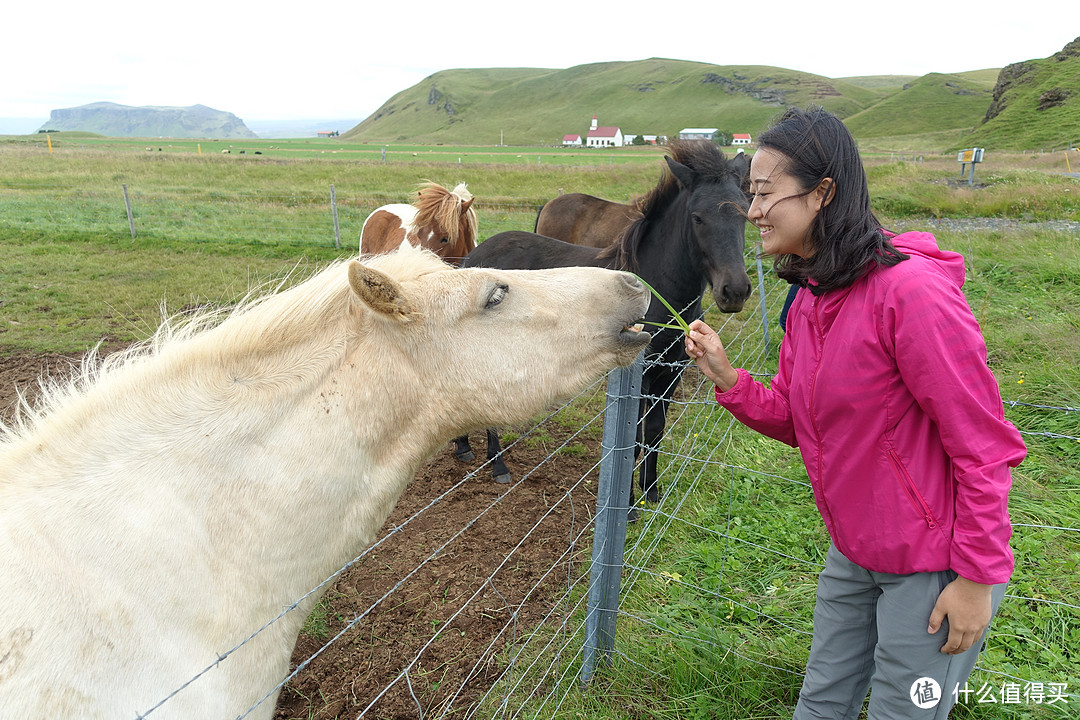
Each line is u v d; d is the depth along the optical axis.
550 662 2.82
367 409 1.59
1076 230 12.37
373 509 1.64
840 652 1.79
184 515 1.38
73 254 11.24
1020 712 2.29
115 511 1.33
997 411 1.28
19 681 1.15
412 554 3.70
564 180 24.02
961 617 1.37
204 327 1.75
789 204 1.41
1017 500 3.51
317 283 1.63
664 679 2.60
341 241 12.54
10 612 1.19
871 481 1.46
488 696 2.68
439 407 1.70
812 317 1.53
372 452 1.63
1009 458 1.27
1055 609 2.72
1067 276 7.85
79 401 1.46
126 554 1.30
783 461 4.31
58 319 7.85
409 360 1.65
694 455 4.45
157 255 11.34
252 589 1.44
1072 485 3.68
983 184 19.61
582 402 5.85
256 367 1.53
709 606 2.95
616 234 7.08
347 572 3.52
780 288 8.36
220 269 10.38
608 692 2.56
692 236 4.19
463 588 3.40
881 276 1.34
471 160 47.44
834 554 1.77
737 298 4.01
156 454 1.41
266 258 11.35
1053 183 17.72
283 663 1.55
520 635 3.04
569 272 1.91
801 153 1.36
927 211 15.41
